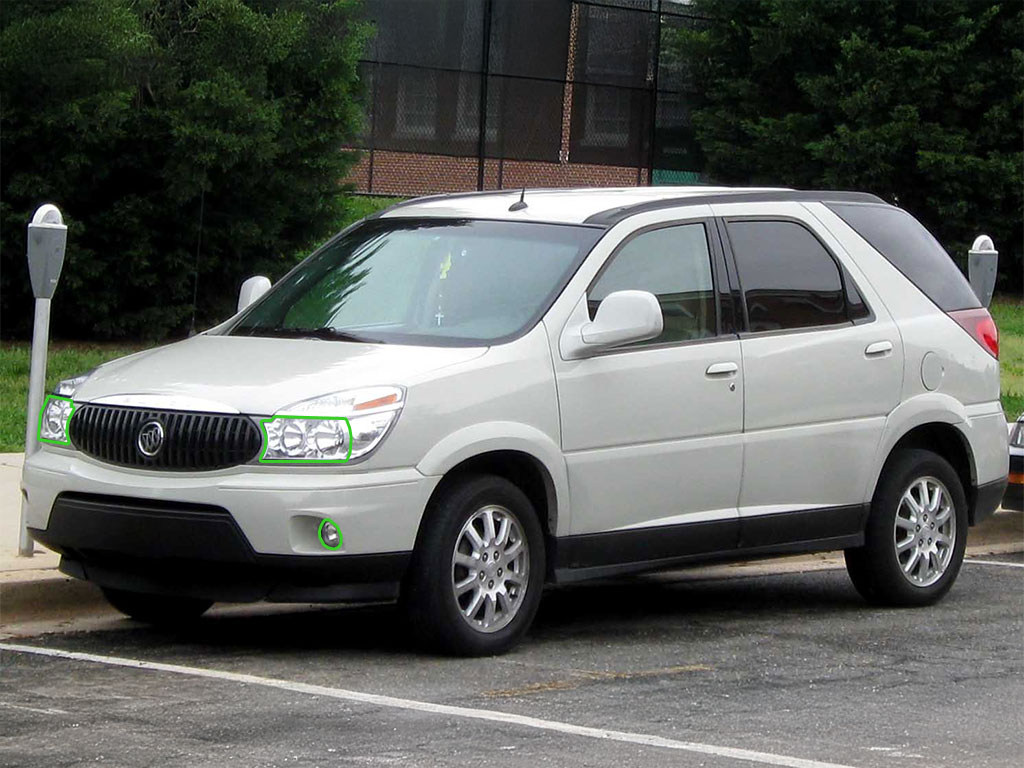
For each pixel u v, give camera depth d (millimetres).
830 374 11812
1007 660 10602
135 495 9680
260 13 27500
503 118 40281
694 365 11039
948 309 12828
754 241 11727
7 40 24953
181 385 9906
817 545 11859
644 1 41969
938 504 12609
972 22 39906
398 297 10992
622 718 8711
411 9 38656
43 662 9789
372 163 38156
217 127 26922
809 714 8977
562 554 10500
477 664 9977
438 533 9805
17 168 26562
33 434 11945
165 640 10602
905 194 41062
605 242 10945
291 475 9461
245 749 7836
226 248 28750
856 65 40312
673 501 10977
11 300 27656
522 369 10219
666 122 42781
